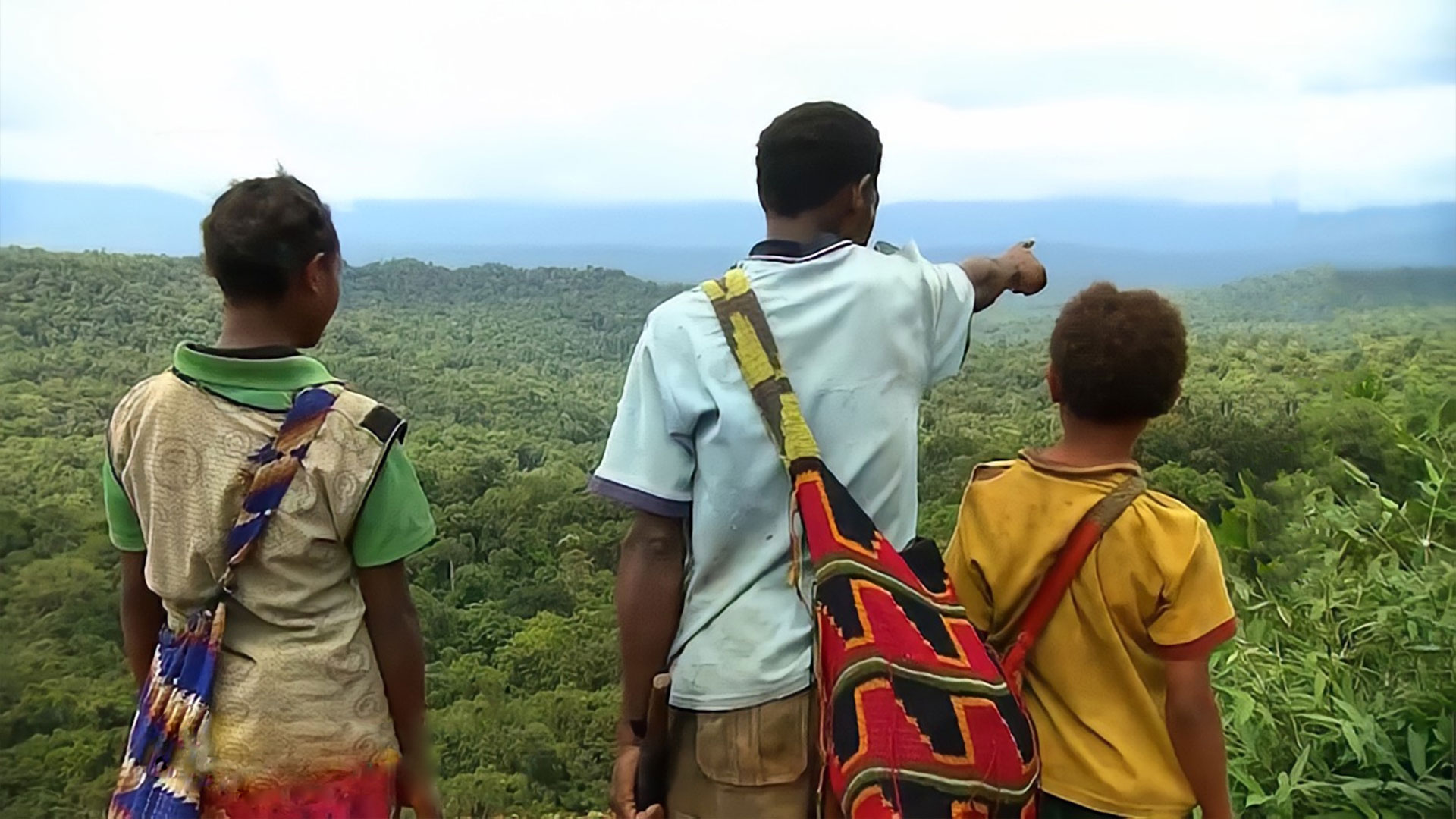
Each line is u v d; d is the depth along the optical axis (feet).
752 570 6.06
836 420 6.10
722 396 6.00
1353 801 9.16
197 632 6.28
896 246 6.88
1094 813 6.20
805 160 6.34
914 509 6.40
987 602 6.54
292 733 6.25
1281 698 9.96
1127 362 6.23
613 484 6.21
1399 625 10.50
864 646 5.47
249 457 6.24
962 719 5.42
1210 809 6.27
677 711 6.21
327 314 6.74
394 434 6.48
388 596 6.59
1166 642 6.16
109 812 6.39
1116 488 6.29
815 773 5.91
